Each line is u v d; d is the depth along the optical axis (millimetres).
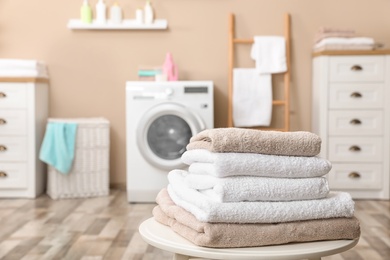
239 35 4344
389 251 2611
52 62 4355
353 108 3951
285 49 4227
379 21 4348
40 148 4105
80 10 4336
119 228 3066
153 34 4340
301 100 4367
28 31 4344
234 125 4234
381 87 3934
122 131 4383
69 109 4371
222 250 1061
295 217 1114
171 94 3826
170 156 3869
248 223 1095
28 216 3369
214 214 1069
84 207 3664
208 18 4336
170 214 1223
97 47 4352
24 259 2471
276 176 1142
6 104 3938
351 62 3936
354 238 1158
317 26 4348
